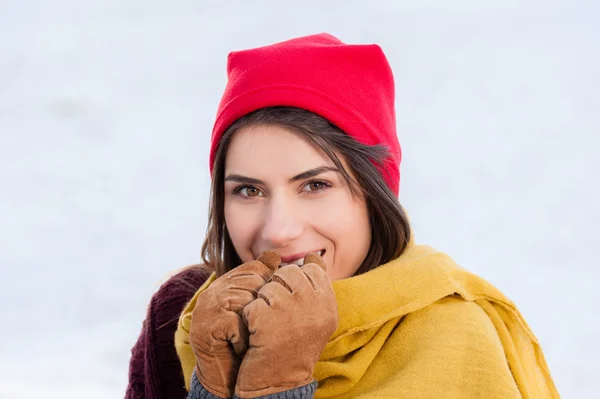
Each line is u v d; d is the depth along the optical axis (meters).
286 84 1.60
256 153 1.58
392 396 1.44
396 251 1.71
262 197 1.63
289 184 1.58
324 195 1.60
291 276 1.40
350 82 1.66
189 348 1.75
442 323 1.54
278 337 1.35
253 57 1.65
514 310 1.66
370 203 1.68
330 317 1.39
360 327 1.55
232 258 1.88
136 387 1.96
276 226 1.56
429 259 1.63
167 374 1.92
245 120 1.60
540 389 1.66
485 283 1.66
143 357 1.98
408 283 1.57
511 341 1.63
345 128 1.62
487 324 1.56
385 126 1.72
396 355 1.54
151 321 1.97
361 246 1.67
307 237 1.60
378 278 1.58
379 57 1.72
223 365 1.40
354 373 1.53
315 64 1.64
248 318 1.36
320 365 1.56
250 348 1.36
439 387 1.45
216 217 1.79
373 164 1.68
